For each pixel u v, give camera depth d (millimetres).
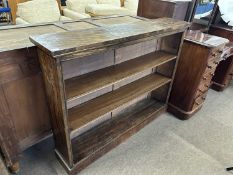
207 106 2385
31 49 1162
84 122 1347
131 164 1591
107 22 1772
